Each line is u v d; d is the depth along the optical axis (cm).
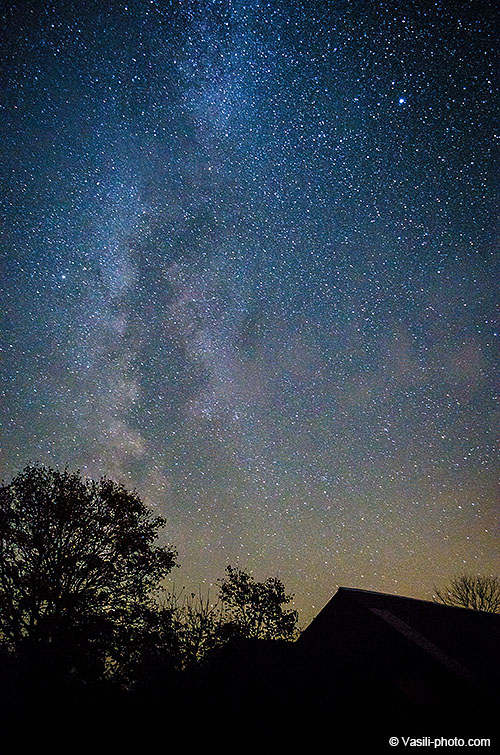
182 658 1716
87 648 1592
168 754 1266
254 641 1578
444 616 1409
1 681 1474
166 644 1720
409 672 1127
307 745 1107
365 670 1230
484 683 968
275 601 1989
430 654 1092
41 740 1324
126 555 1797
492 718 905
